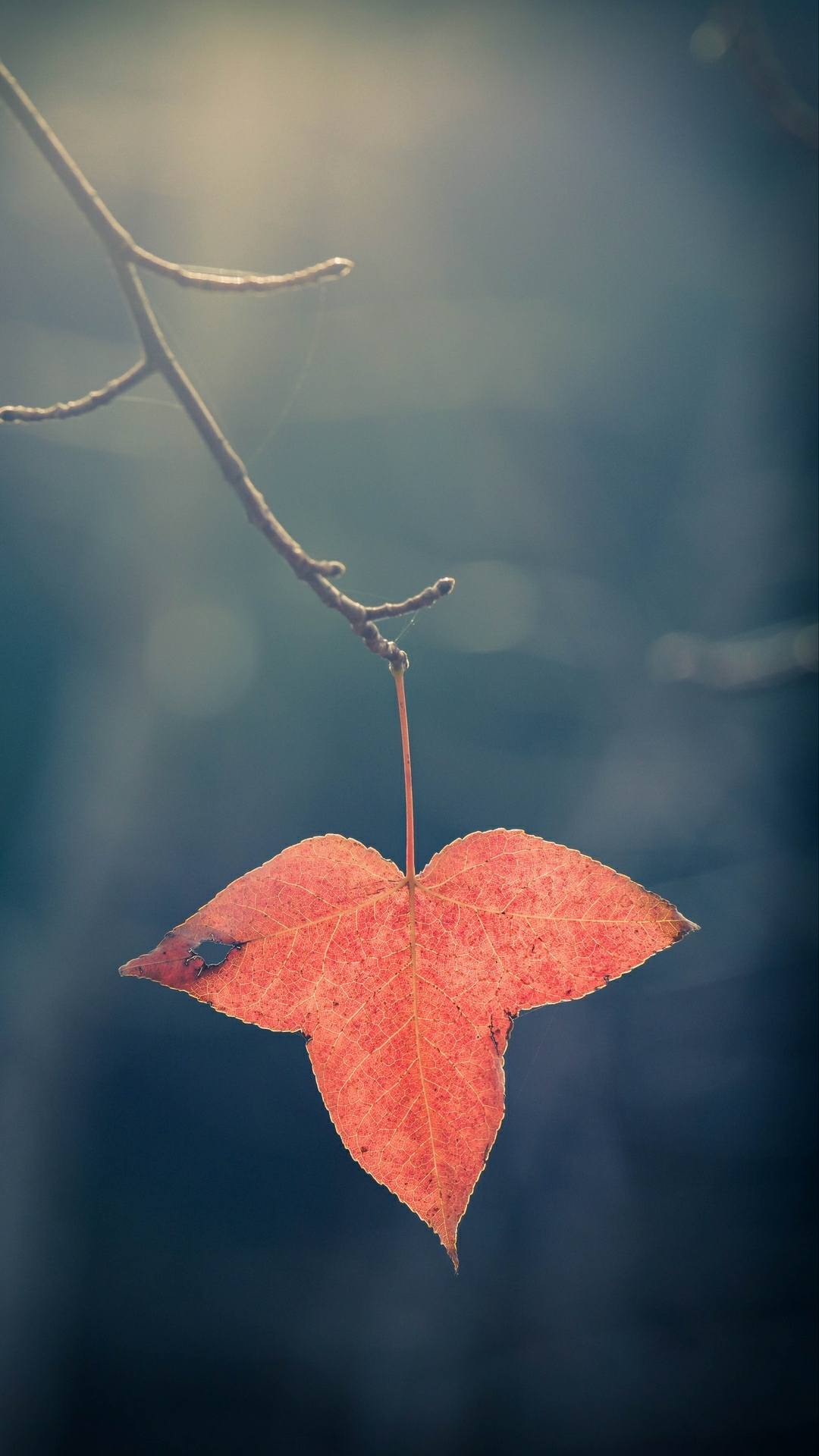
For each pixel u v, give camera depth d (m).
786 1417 3.54
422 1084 0.74
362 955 0.74
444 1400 3.69
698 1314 3.73
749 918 3.95
